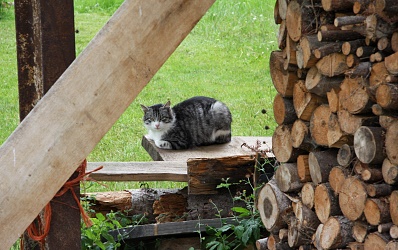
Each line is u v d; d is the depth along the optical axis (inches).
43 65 127.7
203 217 219.6
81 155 118.0
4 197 117.5
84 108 116.3
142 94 393.1
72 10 127.7
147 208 224.8
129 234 198.7
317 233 149.6
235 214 217.6
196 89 401.7
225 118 280.4
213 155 259.4
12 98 386.0
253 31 502.6
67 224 133.7
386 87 124.8
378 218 131.3
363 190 133.7
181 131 276.8
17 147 116.3
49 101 115.9
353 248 139.3
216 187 215.2
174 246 203.2
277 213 160.7
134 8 114.9
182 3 116.0
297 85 150.9
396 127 125.6
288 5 146.7
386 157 130.0
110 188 261.1
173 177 219.8
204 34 503.8
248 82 413.1
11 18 529.7
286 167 159.2
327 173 146.7
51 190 118.5
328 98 141.1
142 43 116.0
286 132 159.2
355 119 134.3
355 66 133.3
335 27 135.7
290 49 149.0
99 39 115.2
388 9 122.8
